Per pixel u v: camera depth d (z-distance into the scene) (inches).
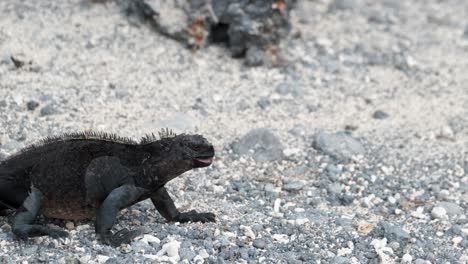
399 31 1106.7
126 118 778.8
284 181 714.8
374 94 924.0
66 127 741.9
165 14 947.3
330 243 615.5
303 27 1067.3
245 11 932.6
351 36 1063.6
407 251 613.3
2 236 566.9
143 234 586.2
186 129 777.6
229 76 905.5
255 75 916.0
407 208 692.7
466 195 725.3
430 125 867.4
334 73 958.4
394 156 786.2
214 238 593.6
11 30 893.8
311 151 775.7
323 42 1027.3
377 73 976.9
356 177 738.2
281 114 846.5
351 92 920.3
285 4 959.0
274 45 952.3
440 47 1076.5
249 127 808.9
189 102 832.9
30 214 559.5
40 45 881.5
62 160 571.2
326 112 866.8
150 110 802.2
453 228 653.3
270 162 750.5
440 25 1153.4
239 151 756.6
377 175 748.6
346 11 1141.1
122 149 578.9
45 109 760.3
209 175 714.8
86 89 818.2
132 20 960.3
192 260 562.6
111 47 911.0
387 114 879.1
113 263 540.1
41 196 567.8
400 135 834.8
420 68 1001.5
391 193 718.5
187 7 952.3
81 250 556.7
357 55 1011.9
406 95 933.2
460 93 953.5
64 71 844.6
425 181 743.1
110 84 832.9
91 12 970.1
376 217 673.6
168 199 609.3
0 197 568.7
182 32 938.7
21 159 573.0
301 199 694.5
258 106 853.8
